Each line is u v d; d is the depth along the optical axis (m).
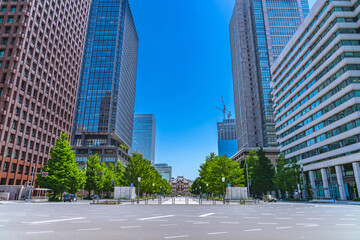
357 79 46.28
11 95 50.88
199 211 20.17
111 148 100.50
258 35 128.38
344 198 47.25
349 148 46.31
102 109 109.56
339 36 48.59
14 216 14.31
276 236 7.98
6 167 49.41
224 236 7.95
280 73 80.38
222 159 53.47
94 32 122.38
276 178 54.56
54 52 68.12
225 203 37.69
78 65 84.81
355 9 49.59
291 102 71.94
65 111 75.12
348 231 9.12
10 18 56.53
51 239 7.21
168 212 18.81
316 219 13.56
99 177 60.53
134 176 51.50
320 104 55.53
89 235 7.93
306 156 62.75
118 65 118.19
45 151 63.69
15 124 52.41
